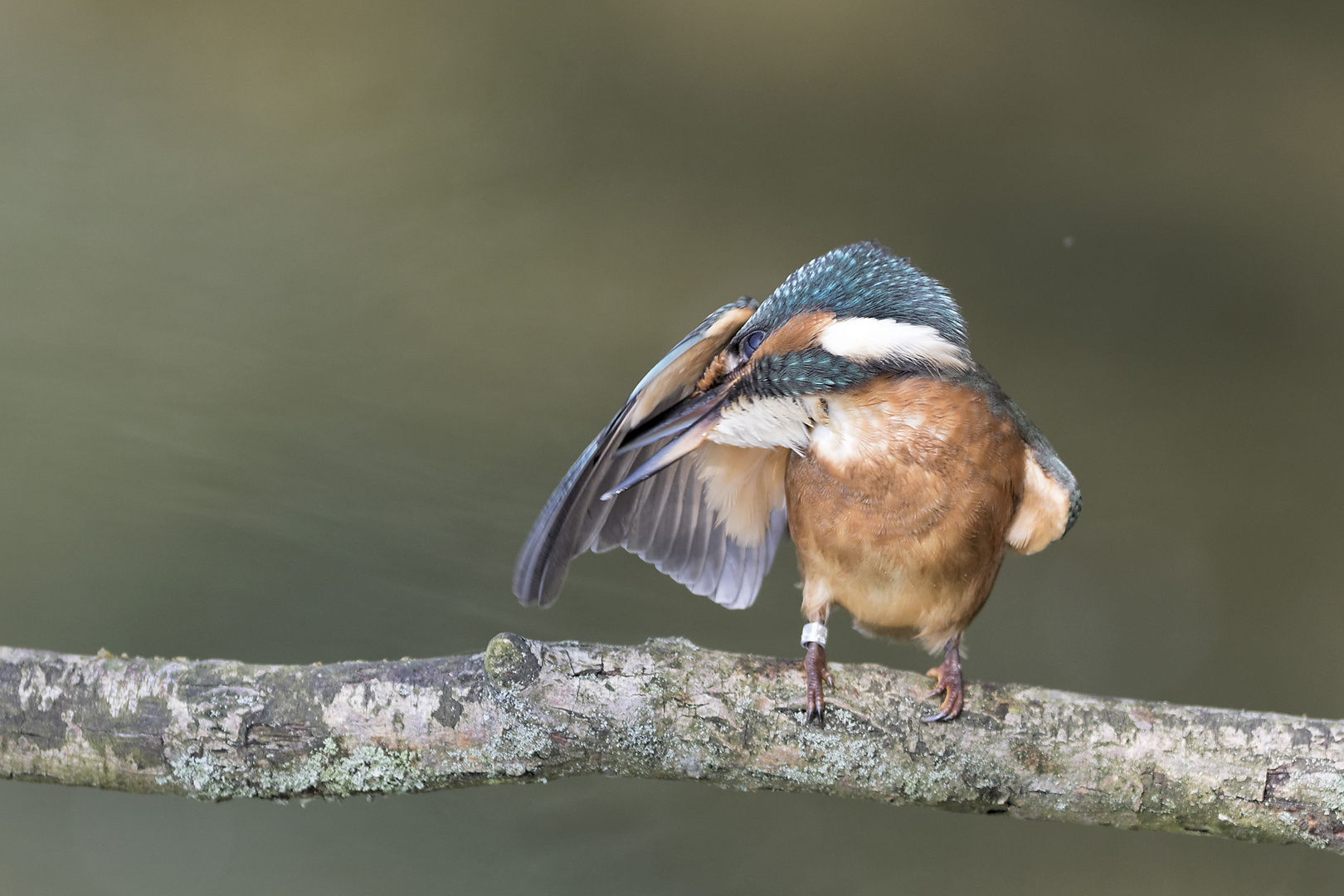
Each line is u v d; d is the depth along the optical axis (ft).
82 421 15.92
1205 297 21.43
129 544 15.62
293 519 15.69
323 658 15.51
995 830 15.49
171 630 15.55
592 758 14.90
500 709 14.89
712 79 26.21
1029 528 15.06
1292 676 15.67
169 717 14.89
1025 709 14.92
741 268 21.74
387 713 14.89
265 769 14.90
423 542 15.70
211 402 16.46
